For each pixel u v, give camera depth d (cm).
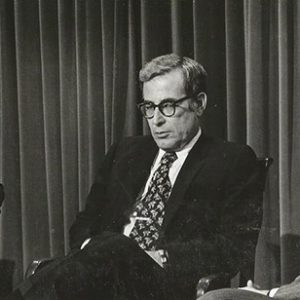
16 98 460
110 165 344
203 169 312
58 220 454
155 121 320
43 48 450
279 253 400
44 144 460
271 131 398
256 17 391
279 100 389
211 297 177
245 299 180
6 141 459
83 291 250
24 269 457
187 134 321
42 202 460
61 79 448
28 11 452
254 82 392
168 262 288
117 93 433
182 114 318
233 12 400
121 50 431
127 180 331
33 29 454
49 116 452
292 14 388
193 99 320
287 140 386
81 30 441
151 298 269
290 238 387
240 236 293
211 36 409
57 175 454
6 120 459
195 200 307
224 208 300
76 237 324
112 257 256
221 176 307
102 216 333
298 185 385
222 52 412
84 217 333
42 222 460
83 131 445
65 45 446
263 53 396
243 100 404
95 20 439
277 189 399
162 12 420
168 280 275
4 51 456
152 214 316
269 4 395
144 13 418
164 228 304
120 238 263
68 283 246
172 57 321
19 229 463
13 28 458
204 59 408
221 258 289
